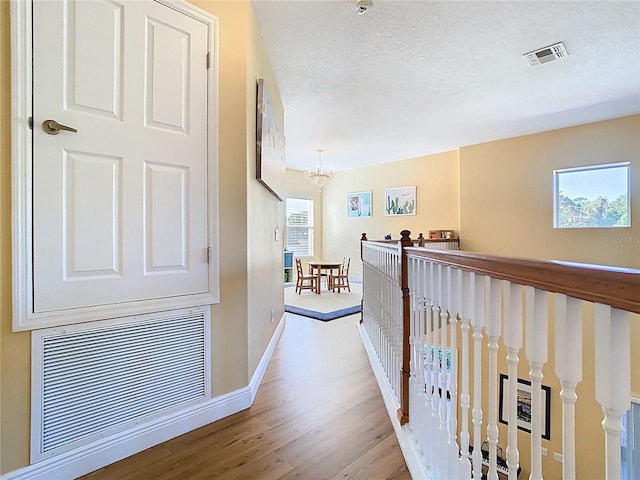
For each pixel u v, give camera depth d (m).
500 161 5.76
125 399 1.59
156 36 1.68
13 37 1.29
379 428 1.83
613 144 4.68
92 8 1.48
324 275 7.43
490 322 0.97
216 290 1.93
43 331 1.37
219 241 1.96
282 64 3.16
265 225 2.84
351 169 8.62
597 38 2.77
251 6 2.28
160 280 1.71
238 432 1.78
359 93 3.85
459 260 1.14
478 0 2.32
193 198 1.84
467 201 6.18
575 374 0.67
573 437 0.68
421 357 1.58
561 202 5.17
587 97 3.98
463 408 1.14
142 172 1.64
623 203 4.64
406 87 3.71
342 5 2.34
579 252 4.95
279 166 3.61
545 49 2.94
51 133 1.38
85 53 1.46
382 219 7.96
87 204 1.48
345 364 2.79
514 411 0.86
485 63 3.17
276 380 2.46
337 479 1.43
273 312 3.29
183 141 1.79
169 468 1.49
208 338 1.89
